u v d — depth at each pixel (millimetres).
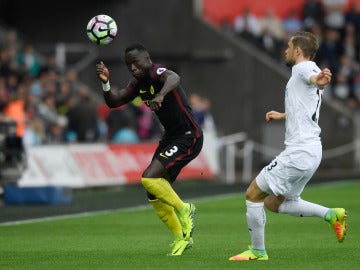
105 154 74938
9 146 65875
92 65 99438
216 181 83250
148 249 39344
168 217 37031
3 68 83938
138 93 37625
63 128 80688
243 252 36375
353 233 44656
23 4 101062
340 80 106000
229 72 101188
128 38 100812
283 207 35312
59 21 100438
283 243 40875
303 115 34031
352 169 98250
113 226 48594
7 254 38031
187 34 102188
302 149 33938
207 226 48469
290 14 111062
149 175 36312
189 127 36969
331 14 111438
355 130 98125
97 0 99938
